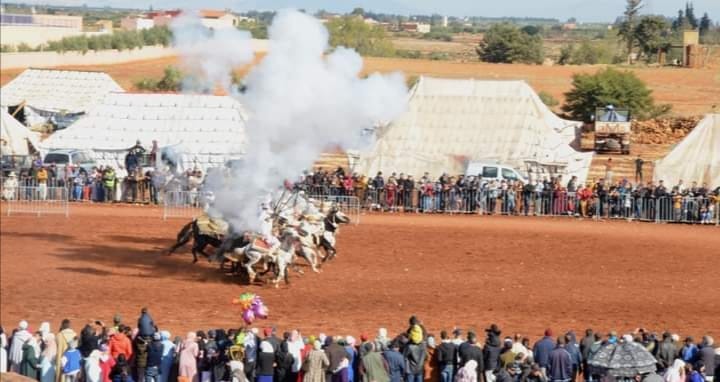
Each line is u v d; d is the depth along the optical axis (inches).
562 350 1460.4
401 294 2085.4
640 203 3002.0
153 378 1533.0
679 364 1369.3
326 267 2327.8
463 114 3440.0
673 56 6028.5
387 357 1470.2
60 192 3228.3
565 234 2721.5
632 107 4687.5
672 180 3208.7
